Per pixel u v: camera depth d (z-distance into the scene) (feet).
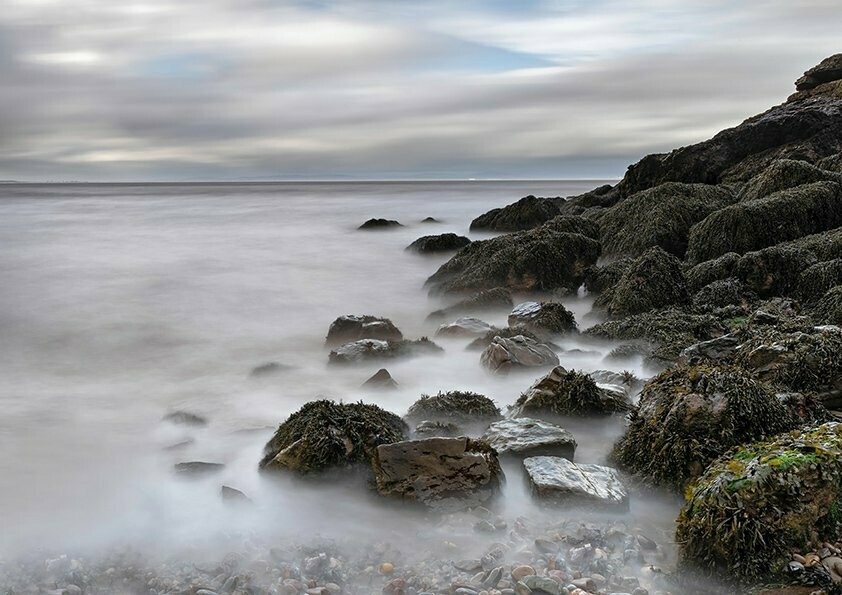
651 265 56.59
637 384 37.37
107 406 42.52
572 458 28.32
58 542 23.49
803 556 18.76
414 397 40.11
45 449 34.09
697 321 47.44
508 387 41.22
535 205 124.57
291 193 416.26
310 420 28.86
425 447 25.95
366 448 27.63
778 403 26.89
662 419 26.94
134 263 103.71
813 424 26.07
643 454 26.89
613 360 43.83
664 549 21.54
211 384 47.24
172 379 49.01
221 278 90.84
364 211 216.95
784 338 34.30
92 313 71.82
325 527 24.31
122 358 55.42
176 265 101.65
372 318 55.16
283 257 108.58
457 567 20.72
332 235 139.95
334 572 20.68
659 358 41.06
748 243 68.39
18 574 21.25
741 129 111.96
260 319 68.74
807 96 133.39
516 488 26.48
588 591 18.99
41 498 27.55
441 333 52.65
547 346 45.73
